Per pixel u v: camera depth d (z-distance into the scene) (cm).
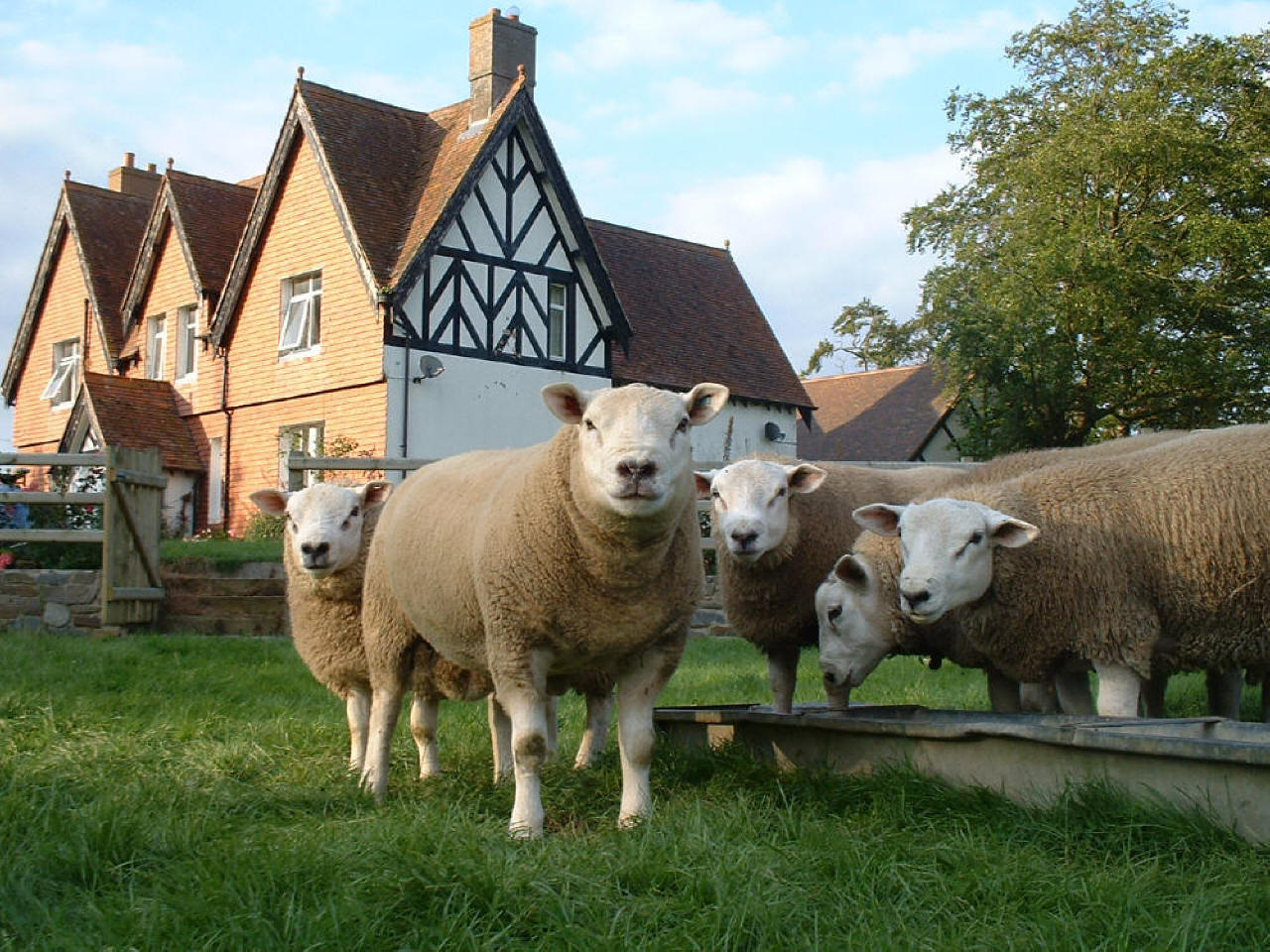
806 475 788
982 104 3819
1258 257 3350
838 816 549
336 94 2781
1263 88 3491
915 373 4881
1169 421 3647
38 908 422
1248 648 657
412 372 2572
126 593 1402
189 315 3133
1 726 776
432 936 397
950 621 751
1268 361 3462
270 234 2823
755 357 3447
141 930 397
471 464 697
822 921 407
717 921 394
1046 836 500
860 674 754
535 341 2777
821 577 812
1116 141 3253
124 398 3002
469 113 2792
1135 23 3594
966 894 431
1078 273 3284
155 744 738
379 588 684
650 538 556
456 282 2645
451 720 888
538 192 2781
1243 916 396
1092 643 657
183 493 3002
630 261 3450
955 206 3906
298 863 446
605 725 762
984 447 3666
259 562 1504
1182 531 648
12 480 1831
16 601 1412
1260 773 480
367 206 2622
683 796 603
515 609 579
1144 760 515
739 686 1069
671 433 536
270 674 1078
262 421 2838
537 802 570
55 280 3631
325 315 2680
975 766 577
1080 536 657
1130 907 407
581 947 383
